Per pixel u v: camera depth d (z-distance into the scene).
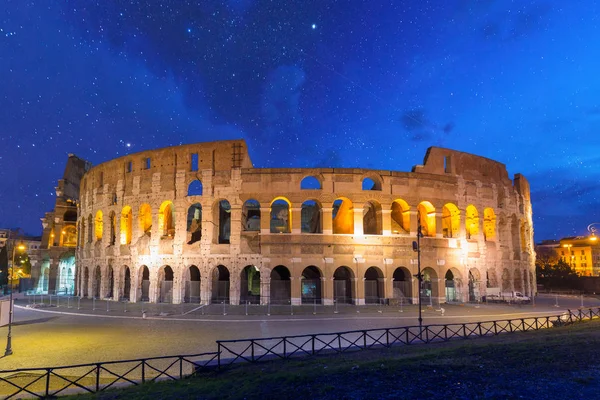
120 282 67.81
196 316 48.22
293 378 18.77
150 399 17.45
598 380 16.11
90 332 38.19
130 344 32.31
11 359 28.33
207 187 61.84
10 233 55.72
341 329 37.62
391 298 59.12
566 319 41.75
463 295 64.81
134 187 67.56
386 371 19.09
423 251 62.00
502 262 70.81
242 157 61.88
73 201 98.12
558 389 15.34
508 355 21.22
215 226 62.44
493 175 73.12
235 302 58.56
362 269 59.31
